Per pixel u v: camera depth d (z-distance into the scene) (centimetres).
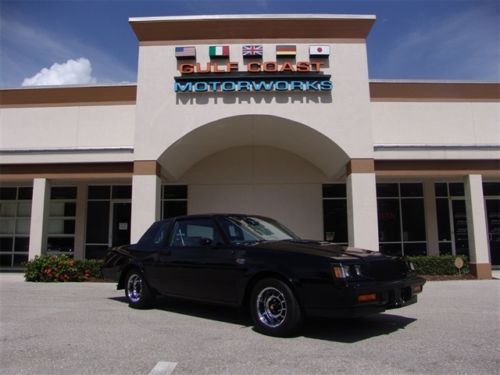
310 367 472
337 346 554
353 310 546
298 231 1725
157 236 836
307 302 575
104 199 1788
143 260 827
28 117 1669
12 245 1817
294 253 608
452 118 1627
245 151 1761
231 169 1753
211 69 1385
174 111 1380
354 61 1399
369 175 1359
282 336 598
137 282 852
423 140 1609
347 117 1377
